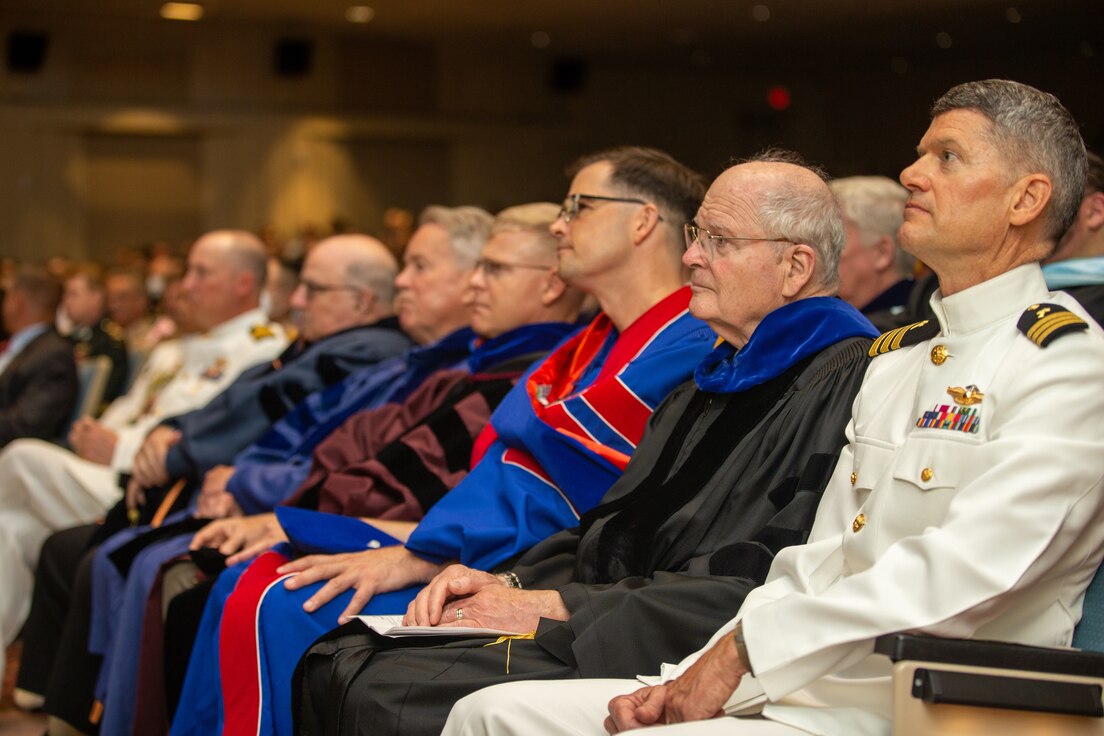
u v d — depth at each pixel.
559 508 2.36
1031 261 1.61
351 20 14.40
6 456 4.06
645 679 1.71
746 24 13.73
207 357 4.38
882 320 3.09
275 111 15.13
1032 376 1.48
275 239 11.19
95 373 5.39
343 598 2.31
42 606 3.59
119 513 3.56
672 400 2.21
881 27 13.06
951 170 1.61
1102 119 10.73
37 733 3.37
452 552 2.34
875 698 1.56
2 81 14.31
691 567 1.95
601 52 15.62
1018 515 1.42
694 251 2.11
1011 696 1.33
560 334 2.95
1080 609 1.55
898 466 1.59
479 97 15.88
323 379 3.64
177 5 13.72
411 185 15.78
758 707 1.59
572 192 2.55
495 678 1.89
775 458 1.97
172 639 2.78
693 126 16.38
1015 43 12.16
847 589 1.48
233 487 3.26
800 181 2.08
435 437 2.84
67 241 14.66
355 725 1.92
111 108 14.59
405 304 3.50
